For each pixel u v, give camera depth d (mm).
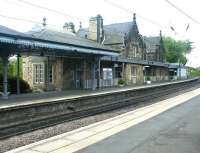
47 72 29609
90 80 31797
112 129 12688
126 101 25547
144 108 20234
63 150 9367
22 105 15109
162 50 65375
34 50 23453
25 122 14734
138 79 46562
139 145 9836
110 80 35406
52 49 23672
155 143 10078
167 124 13797
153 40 65062
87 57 29688
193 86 51906
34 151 9250
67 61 31844
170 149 9281
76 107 19859
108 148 9523
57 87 29875
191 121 14578
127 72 42500
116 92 25578
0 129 13211
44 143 10242
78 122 15391
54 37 27125
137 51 49312
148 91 34000
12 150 9391
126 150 9242
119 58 37531
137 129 12625
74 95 21938
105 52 28422
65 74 31781
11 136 11891
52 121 15422
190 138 10789
